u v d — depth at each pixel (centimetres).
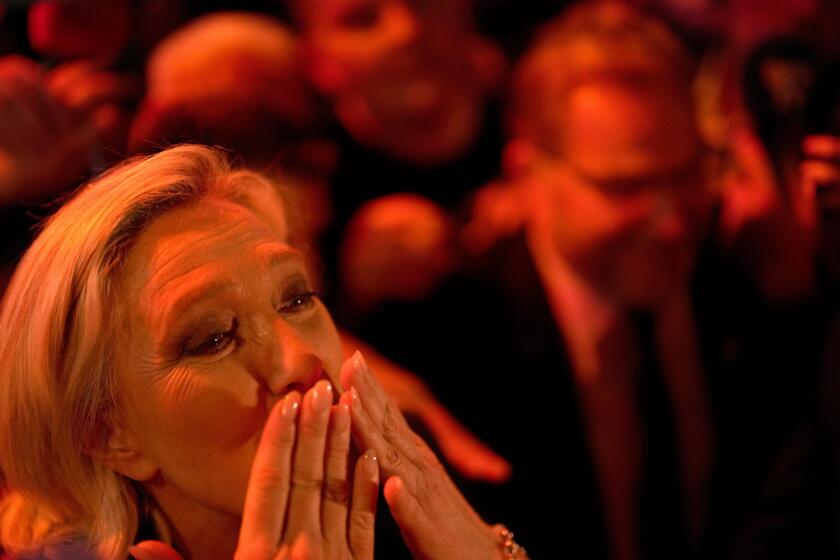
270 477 79
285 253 87
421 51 187
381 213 183
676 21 179
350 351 167
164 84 158
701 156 170
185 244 84
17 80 140
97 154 142
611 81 175
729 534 160
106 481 91
